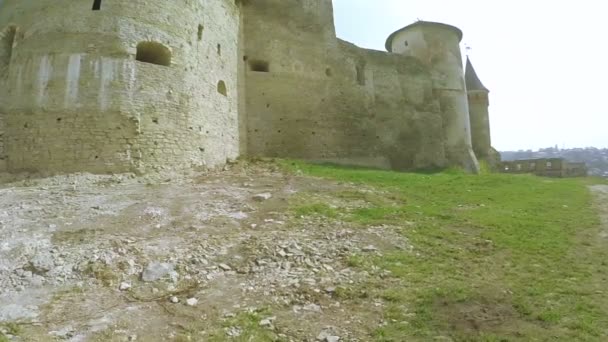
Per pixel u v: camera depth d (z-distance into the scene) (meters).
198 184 12.79
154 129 13.40
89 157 12.45
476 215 10.66
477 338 5.22
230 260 7.48
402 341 5.20
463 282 6.78
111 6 13.58
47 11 13.59
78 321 5.68
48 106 12.68
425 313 5.82
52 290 6.49
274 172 15.35
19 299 6.21
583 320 5.58
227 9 18.38
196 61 15.33
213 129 15.93
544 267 7.41
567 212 11.08
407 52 27.92
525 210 11.24
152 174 13.04
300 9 22.28
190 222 9.34
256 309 5.96
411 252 8.06
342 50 23.27
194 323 5.66
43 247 7.71
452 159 26.12
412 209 10.98
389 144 23.72
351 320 5.71
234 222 9.45
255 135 19.67
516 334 5.30
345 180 14.57
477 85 34.47
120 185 12.02
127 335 5.35
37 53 13.17
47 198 10.45
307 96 21.44
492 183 15.48
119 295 6.42
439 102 26.50
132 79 13.30
